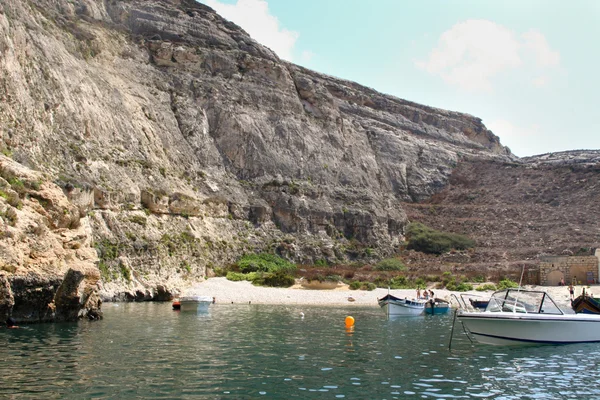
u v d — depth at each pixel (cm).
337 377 1838
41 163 4569
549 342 2533
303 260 7469
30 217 2762
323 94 9888
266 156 8238
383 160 11131
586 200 10388
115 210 5109
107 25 7612
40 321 2759
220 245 6581
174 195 6078
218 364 1989
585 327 2577
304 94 9656
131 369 1847
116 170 5544
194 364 1973
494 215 10444
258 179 8038
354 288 6247
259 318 3634
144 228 5284
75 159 5134
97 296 3158
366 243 8600
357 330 3156
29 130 4684
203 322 3281
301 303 5122
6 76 4600
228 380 1744
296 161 8556
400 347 2509
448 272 7212
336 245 8088
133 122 6488
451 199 11300
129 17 8175
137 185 5669
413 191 11206
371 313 4347
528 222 10019
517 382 1812
